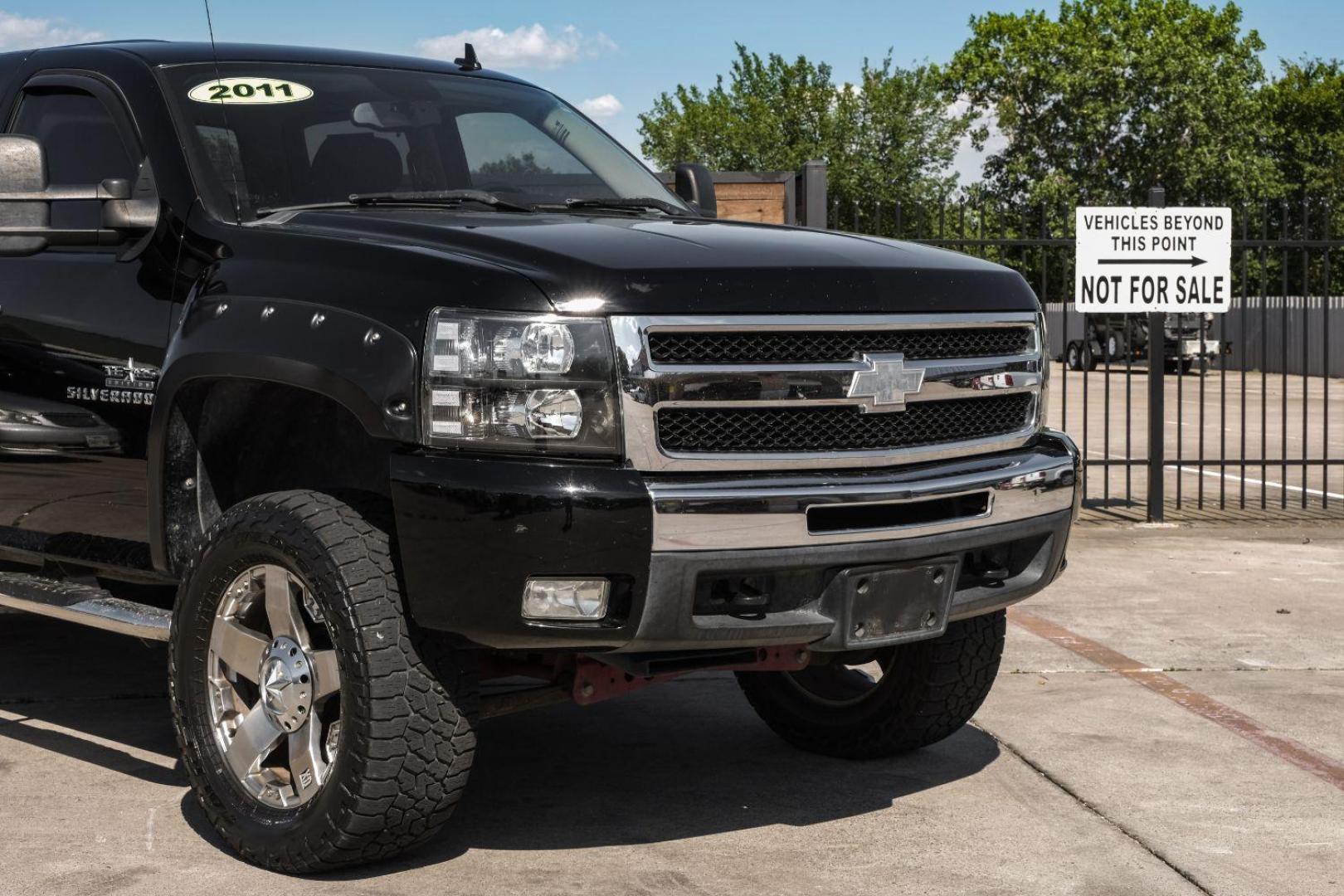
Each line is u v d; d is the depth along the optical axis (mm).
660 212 4469
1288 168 67750
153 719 4863
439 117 4652
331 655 3406
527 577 3127
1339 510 10391
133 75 4281
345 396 3322
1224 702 5203
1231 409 21766
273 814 3523
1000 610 4324
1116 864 3621
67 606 4059
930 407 3652
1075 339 36844
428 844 3721
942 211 9938
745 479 3309
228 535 3523
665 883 3461
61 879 3428
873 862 3621
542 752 4574
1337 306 33375
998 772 4391
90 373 4039
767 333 3361
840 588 3424
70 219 4285
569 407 3180
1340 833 3867
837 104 64000
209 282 3764
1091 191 60312
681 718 5004
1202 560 8266
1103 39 61344
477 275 3268
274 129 4254
